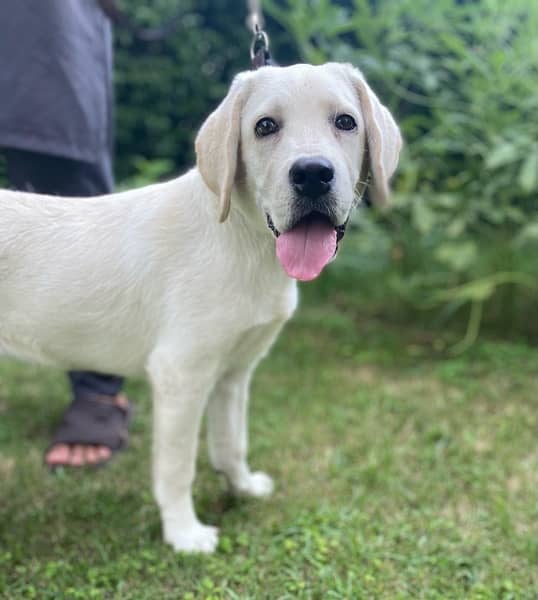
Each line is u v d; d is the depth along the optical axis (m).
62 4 0.59
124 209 0.52
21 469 0.65
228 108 0.46
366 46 1.09
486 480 0.64
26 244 0.50
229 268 0.49
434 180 1.12
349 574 0.50
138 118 1.54
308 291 1.27
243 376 0.58
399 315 1.15
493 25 1.02
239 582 0.50
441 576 0.51
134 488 0.63
